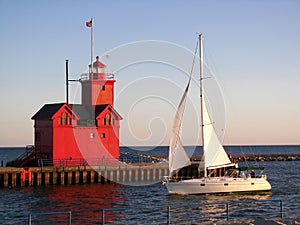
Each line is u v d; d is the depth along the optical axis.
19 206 39.22
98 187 51.56
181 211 36.44
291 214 35.28
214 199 42.72
